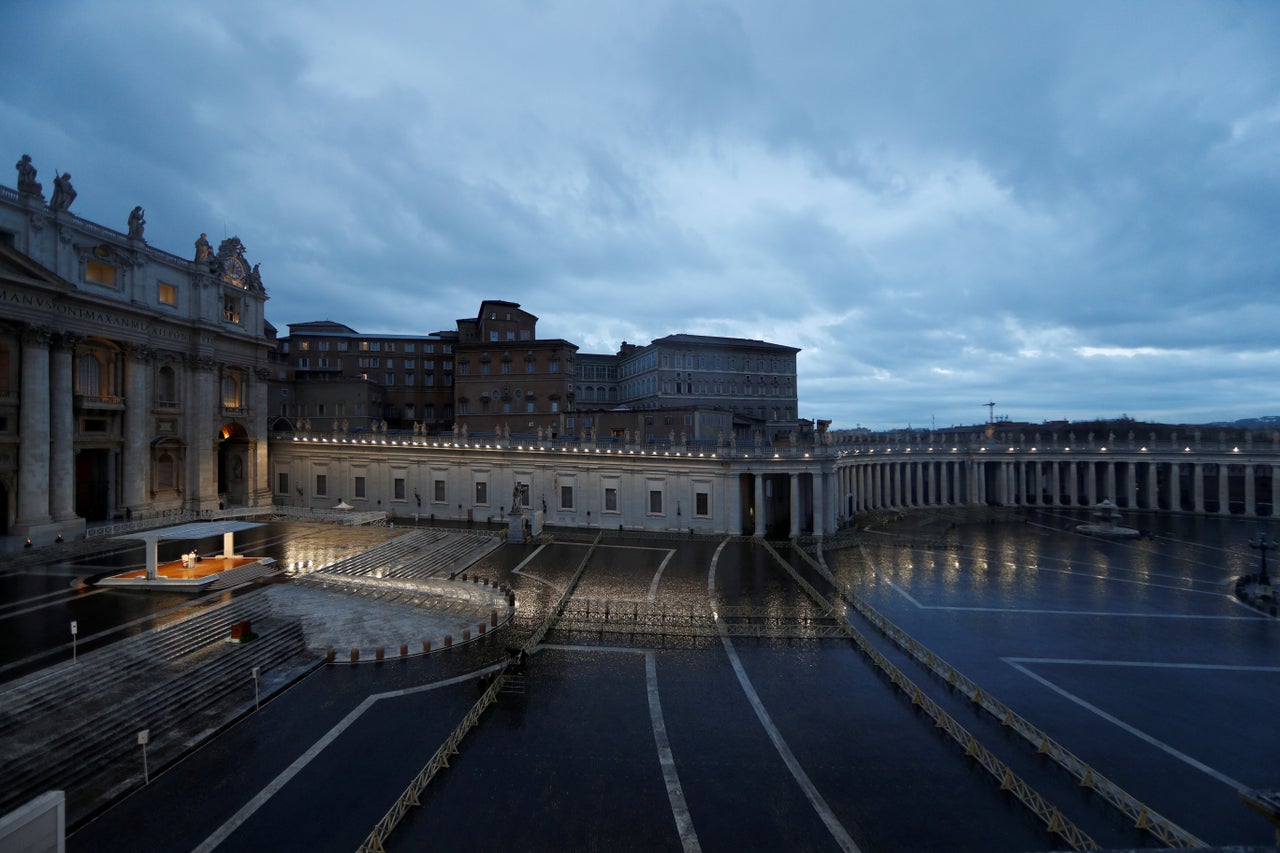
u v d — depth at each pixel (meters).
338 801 19.27
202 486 64.62
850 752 22.41
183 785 19.95
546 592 41.97
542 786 20.28
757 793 19.97
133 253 57.06
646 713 25.25
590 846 17.45
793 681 28.34
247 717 24.58
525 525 60.34
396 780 20.45
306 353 110.44
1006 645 32.69
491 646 32.22
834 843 17.58
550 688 27.48
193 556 40.25
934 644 32.81
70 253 51.22
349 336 112.19
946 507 86.19
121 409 56.19
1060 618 37.28
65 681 23.39
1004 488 90.50
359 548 49.00
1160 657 31.06
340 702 25.98
